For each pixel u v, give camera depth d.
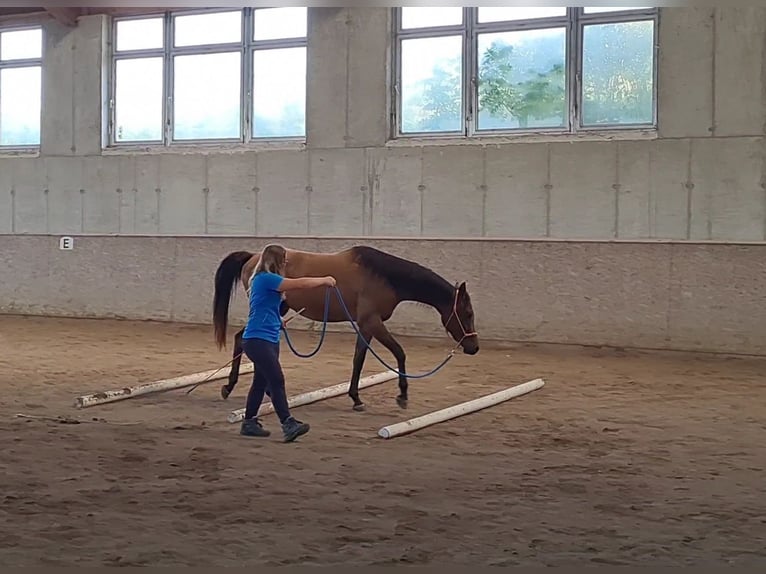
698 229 12.10
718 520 4.33
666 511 4.49
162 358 10.98
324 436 6.41
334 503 4.55
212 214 15.01
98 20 15.69
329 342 12.95
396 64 13.89
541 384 8.92
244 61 14.88
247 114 14.95
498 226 13.20
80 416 7.08
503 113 13.34
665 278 12.10
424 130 13.81
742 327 11.71
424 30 13.68
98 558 3.62
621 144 12.46
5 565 3.50
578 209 12.73
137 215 15.52
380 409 7.65
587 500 4.69
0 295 16.30
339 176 14.16
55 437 6.09
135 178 15.50
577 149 12.69
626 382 9.52
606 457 5.82
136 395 7.96
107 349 11.82
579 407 7.88
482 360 11.27
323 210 14.28
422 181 13.63
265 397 8.12
